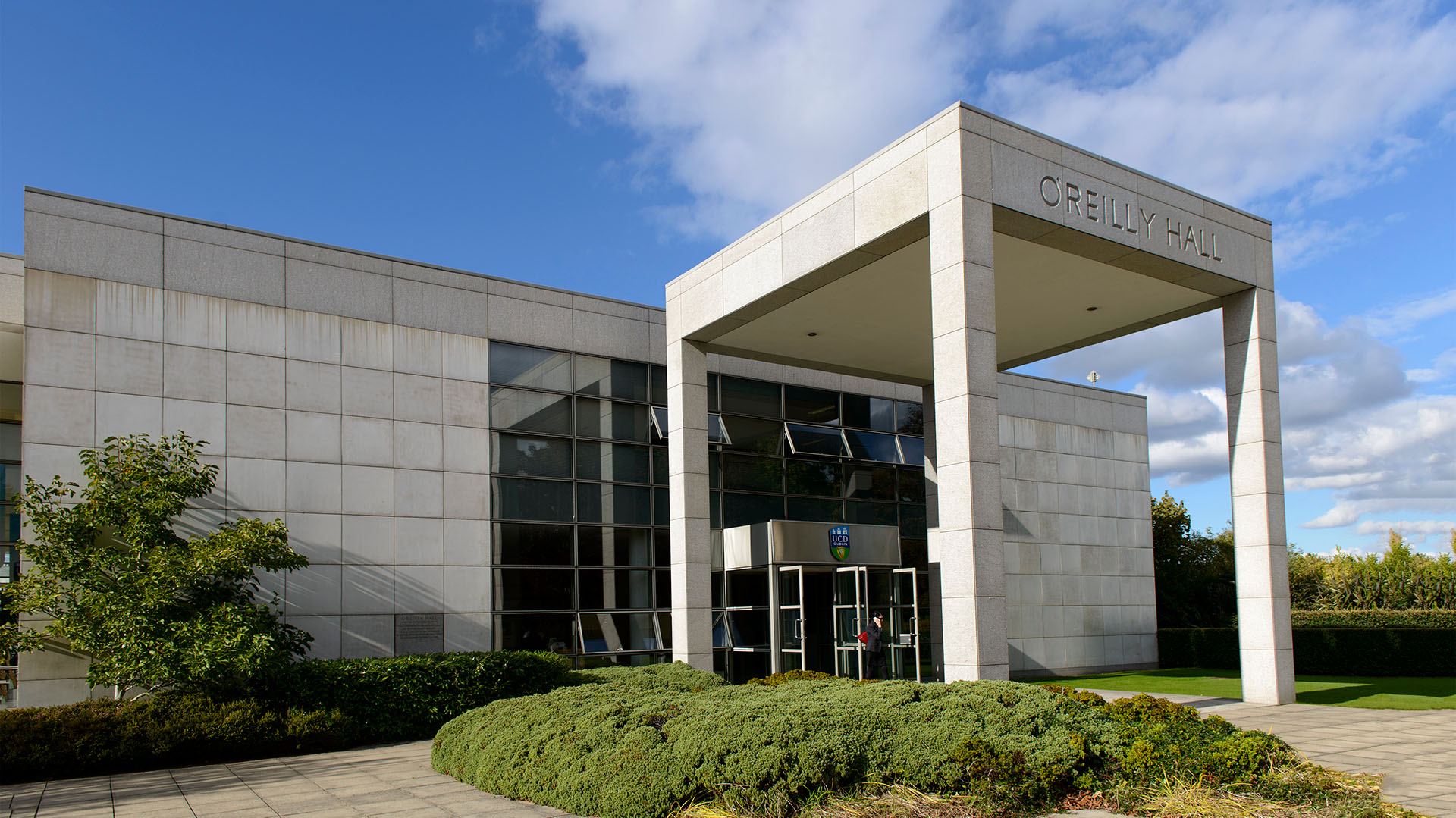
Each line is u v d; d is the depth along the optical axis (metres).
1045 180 14.77
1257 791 8.66
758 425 23.72
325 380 17.70
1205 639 30.09
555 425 20.42
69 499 14.89
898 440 26.31
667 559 21.59
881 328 20.50
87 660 14.77
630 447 21.47
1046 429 28.97
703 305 19.70
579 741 9.70
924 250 16.31
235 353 16.83
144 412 15.80
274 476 16.89
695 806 8.37
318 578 17.05
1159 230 16.22
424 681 15.24
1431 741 12.05
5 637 13.07
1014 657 26.70
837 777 8.62
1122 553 30.28
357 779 11.41
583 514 20.50
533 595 19.52
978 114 14.16
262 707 13.59
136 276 16.05
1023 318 20.00
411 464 18.41
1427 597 35.81
